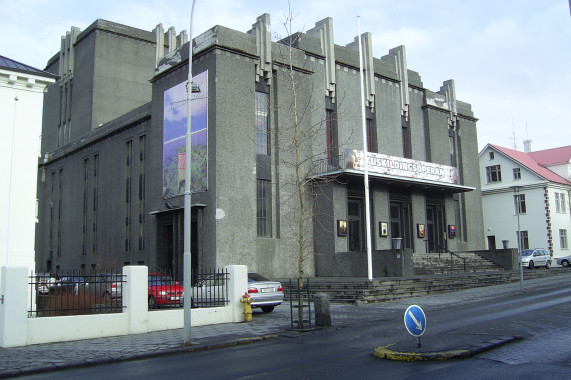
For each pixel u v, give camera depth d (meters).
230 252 28.19
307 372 9.08
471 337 11.16
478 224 43.69
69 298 16.25
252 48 30.98
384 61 38.97
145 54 50.69
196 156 29.48
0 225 19.81
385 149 37.41
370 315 17.73
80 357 11.30
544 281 28.81
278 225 30.77
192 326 15.98
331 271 30.81
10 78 20.34
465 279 27.22
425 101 41.28
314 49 34.44
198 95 29.88
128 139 38.34
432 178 35.50
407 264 27.09
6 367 10.34
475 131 45.62
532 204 48.34
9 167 20.27
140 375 9.55
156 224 32.31
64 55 52.69
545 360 9.04
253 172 29.91
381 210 34.31
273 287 19.17
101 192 41.31
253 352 11.72
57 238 47.50
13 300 12.86
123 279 15.13
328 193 31.72
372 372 8.80
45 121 55.31
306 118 32.91
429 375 8.34
